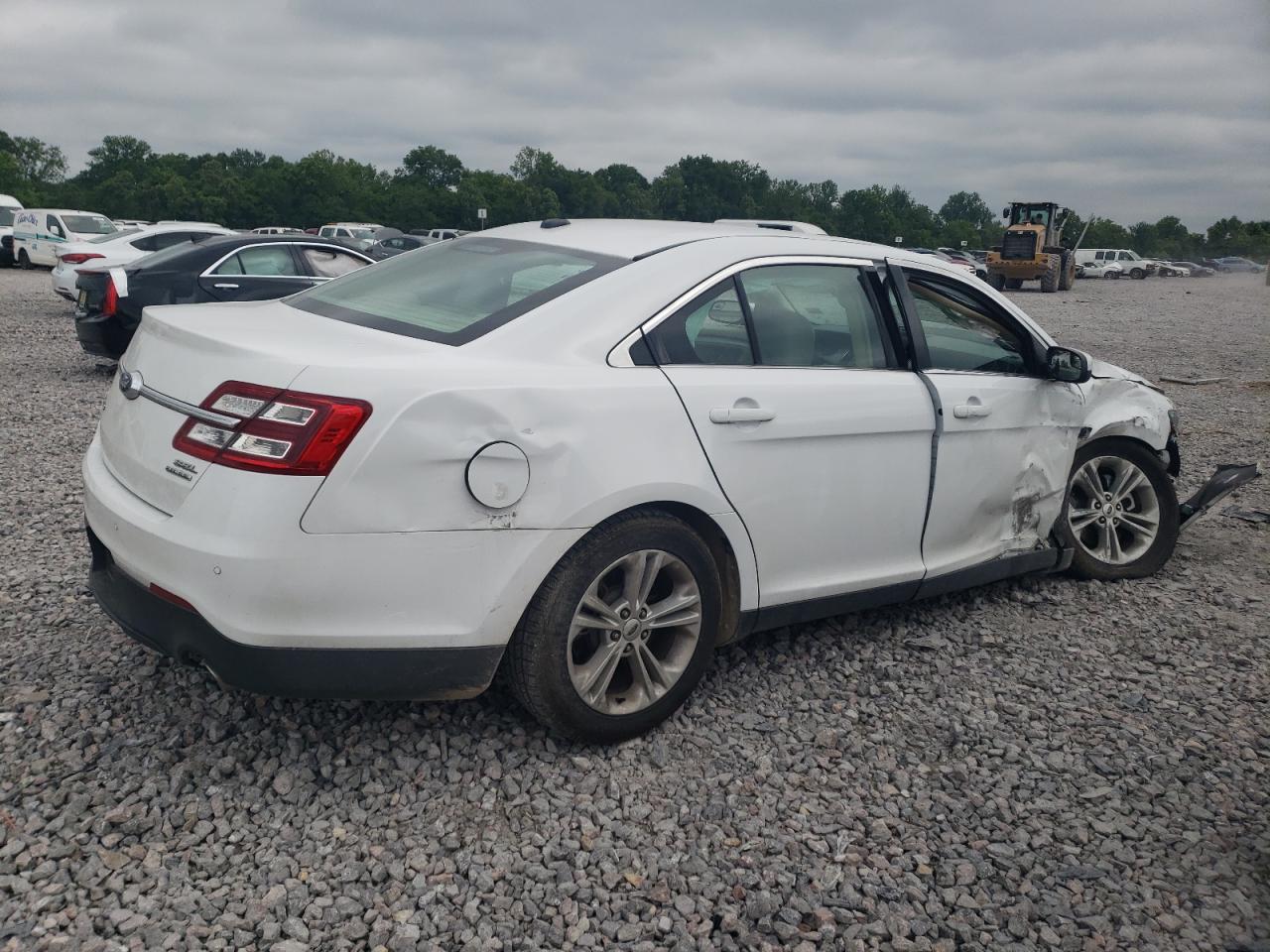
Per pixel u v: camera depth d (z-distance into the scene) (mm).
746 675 3885
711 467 3297
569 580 3045
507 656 3113
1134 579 5160
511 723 3412
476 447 2832
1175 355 15992
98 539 3285
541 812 2957
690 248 3578
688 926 2561
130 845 2727
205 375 2904
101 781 2982
